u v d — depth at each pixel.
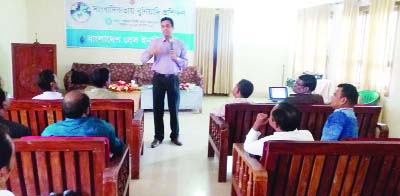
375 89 5.01
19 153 1.63
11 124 2.01
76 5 6.84
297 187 1.78
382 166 1.73
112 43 7.07
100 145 1.66
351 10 5.48
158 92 3.96
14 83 4.93
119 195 2.02
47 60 4.98
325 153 1.66
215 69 7.92
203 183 3.10
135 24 7.05
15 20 6.08
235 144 2.35
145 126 5.07
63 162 1.70
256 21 7.80
